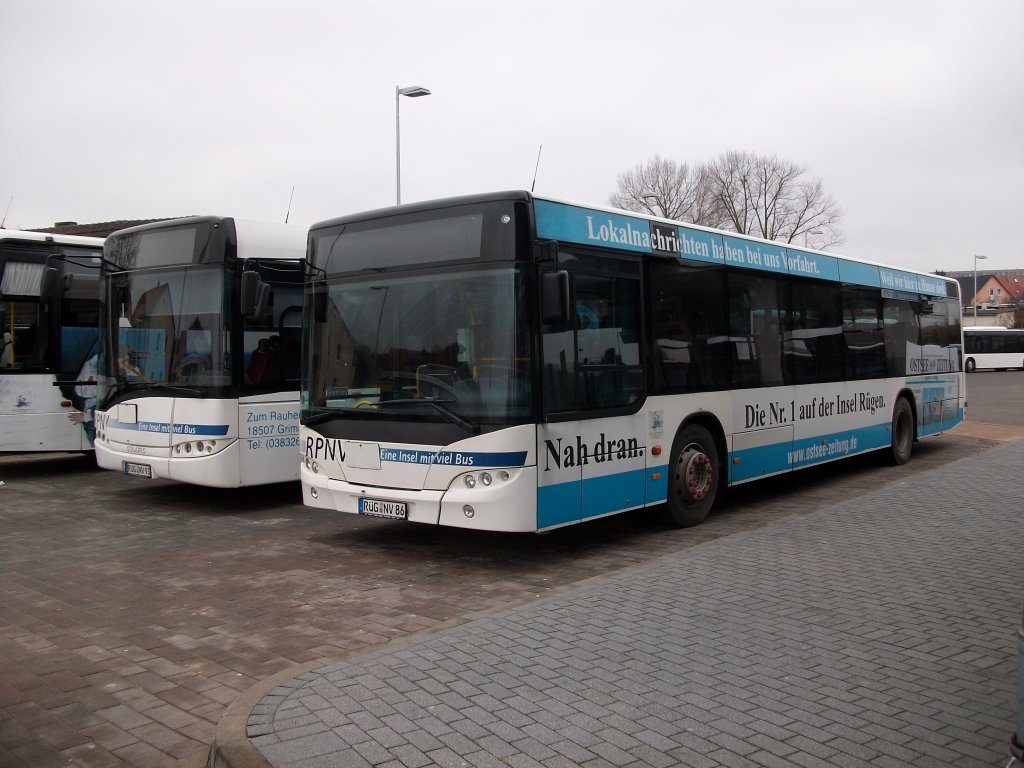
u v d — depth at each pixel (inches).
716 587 245.9
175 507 403.2
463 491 269.0
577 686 172.7
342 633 221.6
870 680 175.5
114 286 410.9
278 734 150.4
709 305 354.6
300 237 404.2
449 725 154.5
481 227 273.4
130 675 193.3
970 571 262.4
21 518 375.9
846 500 389.7
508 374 264.7
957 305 619.8
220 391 369.7
